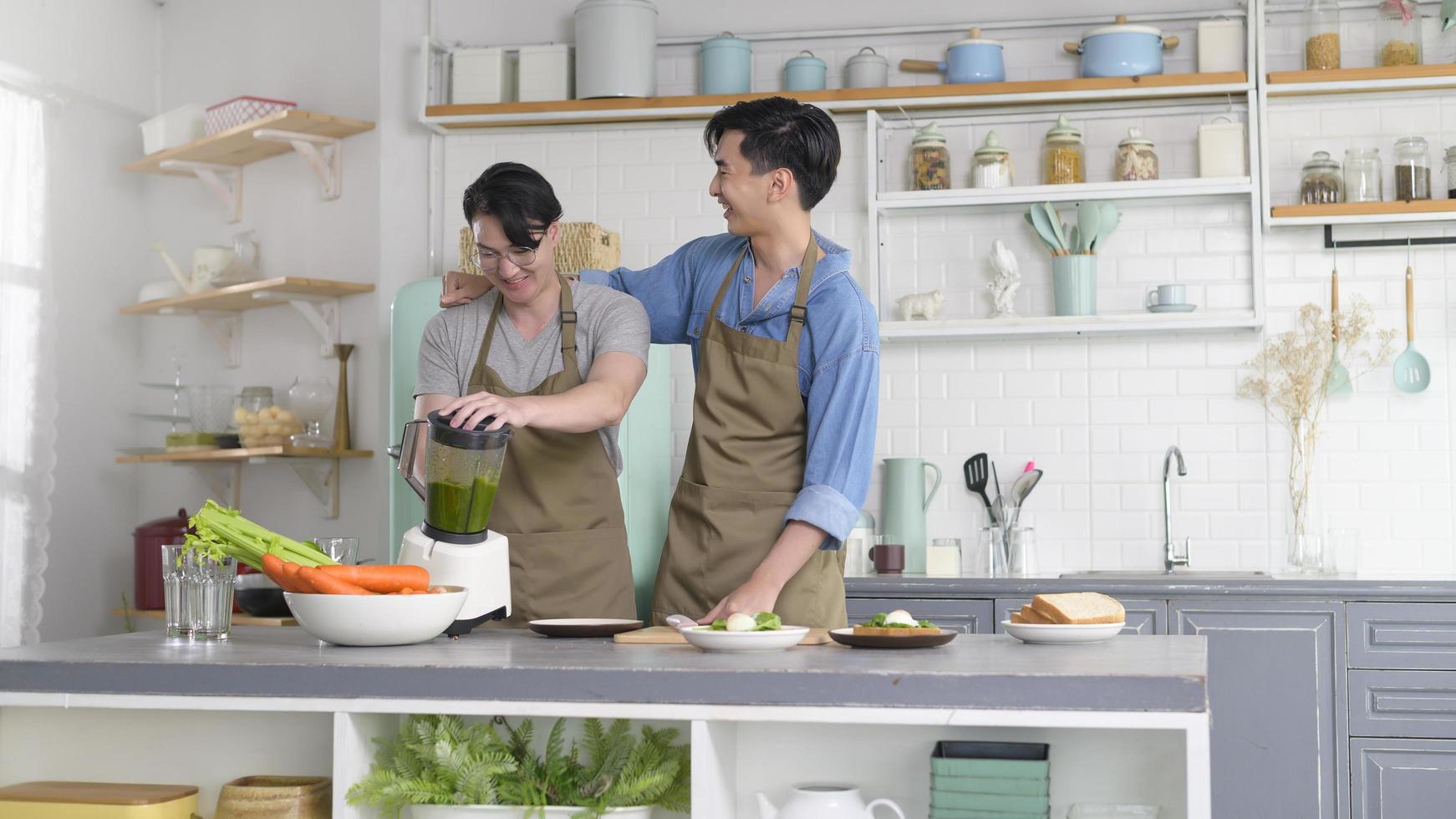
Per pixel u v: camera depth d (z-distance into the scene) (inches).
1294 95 179.2
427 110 191.6
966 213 188.4
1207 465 182.2
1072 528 184.9
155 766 76.5
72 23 205.0
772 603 88.0
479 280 104.5
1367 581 153.6
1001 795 66.0
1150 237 183.6
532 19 202.2
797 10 196.5
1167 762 66.9
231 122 194.7
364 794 68.4
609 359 98.1
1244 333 181.9
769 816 68.1
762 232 98.3
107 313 212.5
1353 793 152.9
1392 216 171.6
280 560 78.5
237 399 199.3
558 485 101.9
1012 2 190.9
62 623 201.9
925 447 189.0
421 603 76.1
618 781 69.5
